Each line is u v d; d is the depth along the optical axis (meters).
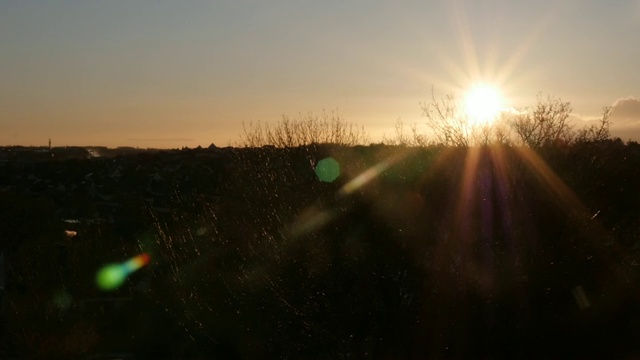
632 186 12.12
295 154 15.95
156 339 16.06
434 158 12.19
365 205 11.51
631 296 11.67
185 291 14.88
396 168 12.30
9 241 21.52
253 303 13.16
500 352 11.04
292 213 12.75
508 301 11.09
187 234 15.80
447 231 11.39
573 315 11.31
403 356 11.05
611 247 11.72
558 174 11.78
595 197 11.80
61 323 15.87
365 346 11.20
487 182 11.69
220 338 14.01
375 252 11.17
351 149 14.85
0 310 16.89
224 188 17.97
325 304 11.55
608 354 11.45
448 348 10.98
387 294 11.09
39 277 17.19
